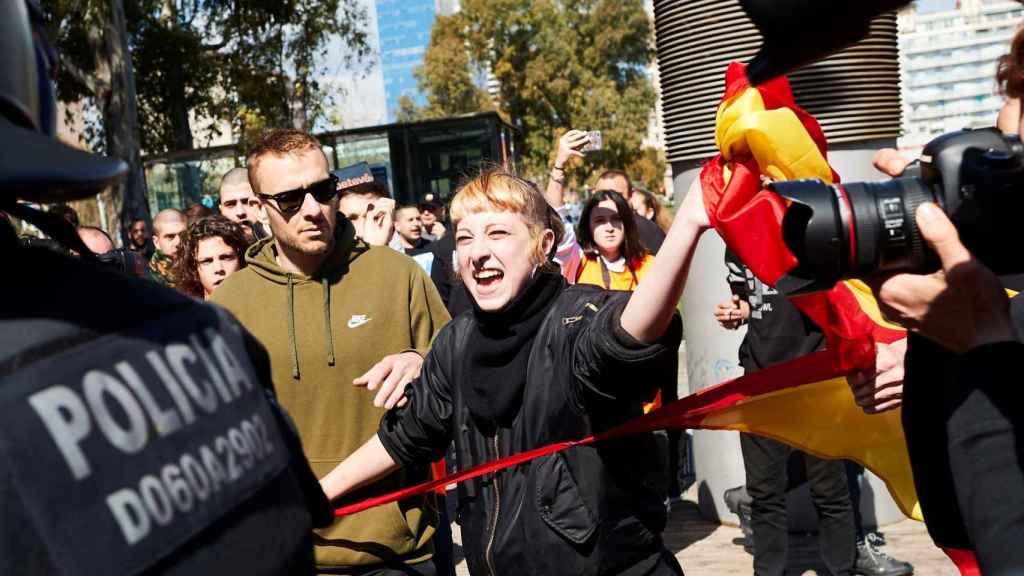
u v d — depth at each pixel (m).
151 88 19.77
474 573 2.32
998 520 1.39
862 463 2.43
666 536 5.41
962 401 1.44
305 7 18.70
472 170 2.40
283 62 19.30
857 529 4.59
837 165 4.68
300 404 2.95
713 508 5.57
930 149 1.47
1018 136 1.45
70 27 15.93
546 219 2.31
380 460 2.52
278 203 2.89
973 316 1.44
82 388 1.00
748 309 4.36
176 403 1.09
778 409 2.38
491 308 2.22
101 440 1.00
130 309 1.12
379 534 2.84
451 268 6.61
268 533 1.16
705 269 5.16
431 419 2.44
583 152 5.36
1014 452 1.39
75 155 1.02
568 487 2.14
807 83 4.63
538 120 37.97
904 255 1.46
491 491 2.27
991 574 1.39
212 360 1.18
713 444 5.52
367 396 2.96
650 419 2.18
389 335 2.97
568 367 2.13
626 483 2.17
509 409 2.22
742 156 1.93
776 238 1.87
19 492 0.92
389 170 14.71
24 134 1.02
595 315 2.09
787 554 4.85
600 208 5.05
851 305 2.12
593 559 2.15
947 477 1.61
